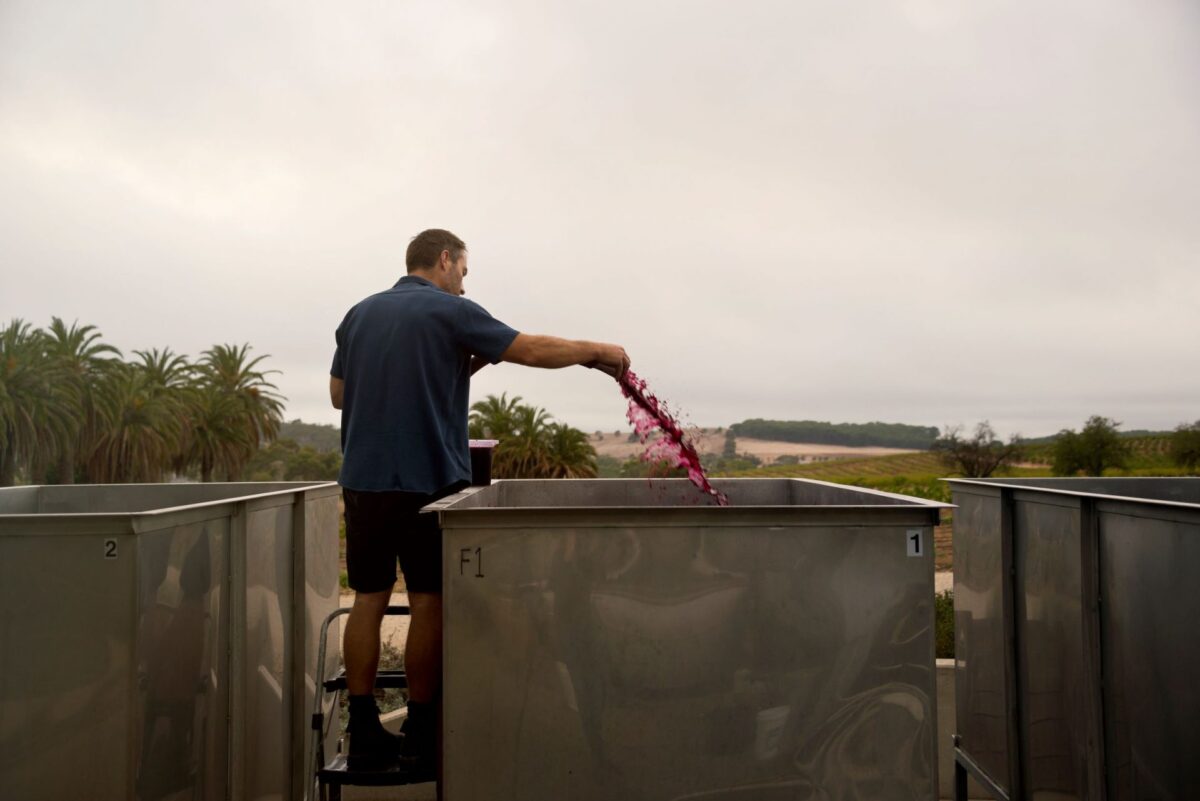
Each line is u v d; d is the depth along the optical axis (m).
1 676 2.19
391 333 2.60
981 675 3.50
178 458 60.03
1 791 2.18
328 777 2.54
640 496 3.52
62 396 47.84
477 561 2.10
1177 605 2.30
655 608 2.09
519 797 2.08
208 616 2.61
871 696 2.08
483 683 2.09
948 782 4.46
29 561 2.20
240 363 63.06
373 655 2.60
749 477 3.56
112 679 2.19
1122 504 2.56
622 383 2.84
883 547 2.10
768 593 2.09
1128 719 2.54
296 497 3.42
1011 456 65.00
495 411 51.38
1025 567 3.15
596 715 2.08
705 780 2.07
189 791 2.49
